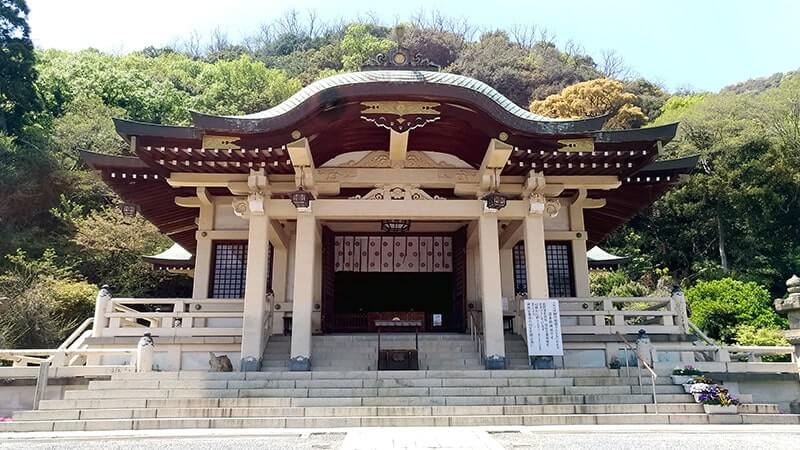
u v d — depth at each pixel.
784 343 19.05
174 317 13.11
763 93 47.59
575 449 6.80
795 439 7.57
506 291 16.34
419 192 13.63
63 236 31.03
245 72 59.69
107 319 13.06
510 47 78.38
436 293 20.78
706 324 22.86
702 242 40.16
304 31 92.88
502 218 13.71
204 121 11.40
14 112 35.56
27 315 22.33
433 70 13.64
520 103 66.06
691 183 39.28
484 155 13.12
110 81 48.62
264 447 6.98
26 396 10.64
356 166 13.81
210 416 9.19
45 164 33.78
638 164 12.99
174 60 64.88
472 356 13.16
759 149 38.38
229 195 15.49
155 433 8.15
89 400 9.54
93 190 35.16
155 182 14.30
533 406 9.42
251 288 12.64
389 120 11.88
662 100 57.38
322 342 13.51
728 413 9.31
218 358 11.70
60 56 54.34
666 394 10.05
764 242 37.38
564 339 13.11
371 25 87.56
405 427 8.67
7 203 31.64
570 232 15.88
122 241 30.86
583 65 76.06
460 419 8.94
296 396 9.96
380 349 12.47
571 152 12.23
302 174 12.70
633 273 38.28
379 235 17.22
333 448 6.86
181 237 18.77
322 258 15.62
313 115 11.65
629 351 12.93
